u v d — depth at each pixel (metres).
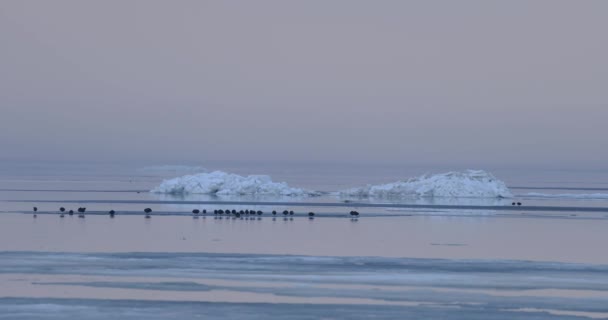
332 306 90.25
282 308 89.00
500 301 94.00
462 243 144.00
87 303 89.75
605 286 103.12
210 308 88.44
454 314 87.69
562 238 153.88
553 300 94.88
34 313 85.44
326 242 142.50
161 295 94.44
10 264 113.31
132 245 134.12
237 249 130.88
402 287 100.94
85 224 168.88
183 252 126.19
